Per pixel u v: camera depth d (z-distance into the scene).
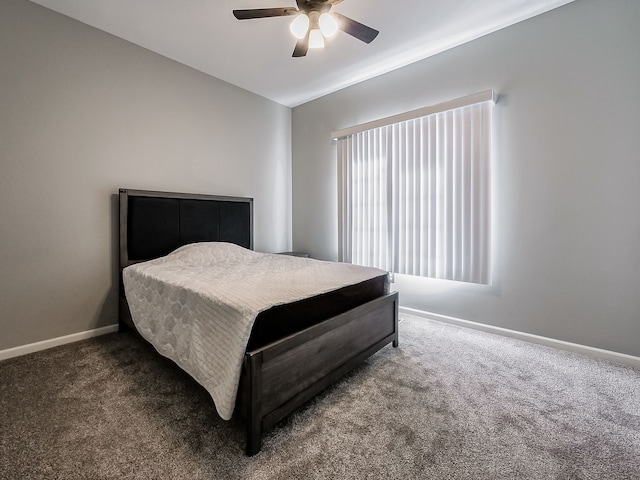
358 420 1.43
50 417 1.43
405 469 1.14
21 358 2.09
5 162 2.07
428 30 2.46
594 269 2.10
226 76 3.29
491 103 2.45
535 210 2.32
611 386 1.73
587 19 2.07
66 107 2.31
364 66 3.06
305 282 1.79
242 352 1.20
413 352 2.20
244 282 1.73
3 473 1.11
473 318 2.68
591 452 1.23
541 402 1.58
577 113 2.12
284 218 4.15
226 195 3.44
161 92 2.87
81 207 2.41
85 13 2.26
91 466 1.15
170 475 1.11
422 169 2.85
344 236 3.53
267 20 2.33
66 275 2.36
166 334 1.77
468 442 1.29
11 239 2.11
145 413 1.47
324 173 3.84
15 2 2.07
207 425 1.38
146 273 2.10
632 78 1.93
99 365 1.98
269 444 1.27
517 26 2.36
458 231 2.63
